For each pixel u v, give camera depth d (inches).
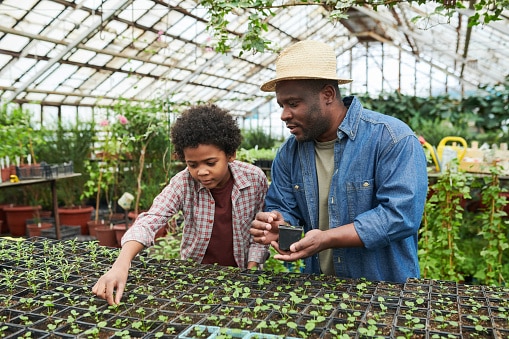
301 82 78.6
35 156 325.1
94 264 90.9
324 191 90.8
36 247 106.6
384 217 75.9
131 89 503.2
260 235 85.4
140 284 81.4
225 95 715.4
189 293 76.1
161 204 92.4
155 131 276.4
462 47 555.8
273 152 363.9
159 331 61.4
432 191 212.5
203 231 99.0
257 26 133.7
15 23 319.0
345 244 75.6
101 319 66.4
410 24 546.9
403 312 66.9
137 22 383.2
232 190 98.4
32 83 383.2
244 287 78.2
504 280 176.4
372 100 458.0
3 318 65.7
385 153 81.2
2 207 328.5
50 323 65.1
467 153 233.9
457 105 442.6
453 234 176.2
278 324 64.1
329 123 84.0
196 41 457.4
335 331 58.4
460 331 59.8
